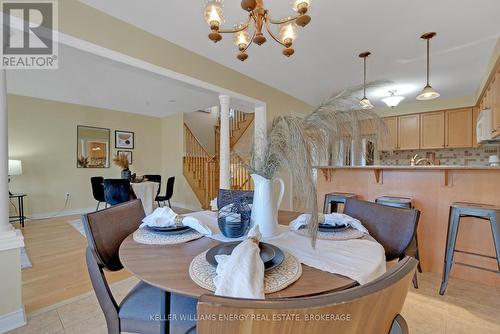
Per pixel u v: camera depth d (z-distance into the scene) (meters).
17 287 1.67
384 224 1.46
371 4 2.11
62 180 5.18
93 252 1.12
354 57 3.12
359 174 3.17
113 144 5.93
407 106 5.36
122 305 1.12
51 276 2.37
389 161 5.70
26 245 3.25
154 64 2.55
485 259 2.27
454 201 2.46
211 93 3.34
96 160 5.65
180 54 2.79
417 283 2.21
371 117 1.11
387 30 2.51
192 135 6.50
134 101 5.18
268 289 0.73
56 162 5.11
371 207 1.57
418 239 2.63
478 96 4.15
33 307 1.87
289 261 0.93
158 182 5.84
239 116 6.50
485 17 2.28
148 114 6.49
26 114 4.77
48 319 1.73
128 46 2.35
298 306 0.45
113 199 4.30
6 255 1.64
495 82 3.02
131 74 3.66
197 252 1.05
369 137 1.11
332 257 0.97
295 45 2.81
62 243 3.33
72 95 4.75
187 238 1.21
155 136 6.74
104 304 1.08
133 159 6.28
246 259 0.77
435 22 2.37
